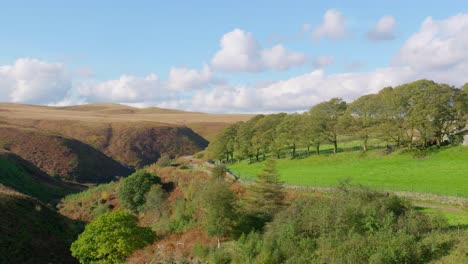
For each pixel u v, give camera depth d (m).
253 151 87.31
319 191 47.06
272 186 44.38
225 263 35.59
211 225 42.03
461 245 23.97
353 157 70.12
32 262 52.16
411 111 64.69
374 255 24.20
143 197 73.44
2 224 55.62
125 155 185.12
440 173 51.06
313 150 86.69
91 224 45.53
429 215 30.38
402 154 64.06
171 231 51.94
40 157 139.62
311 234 31.64
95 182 137.00
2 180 91.50
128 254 44.56
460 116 63.38
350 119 73.69
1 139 145.75
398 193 41.88
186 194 63.53
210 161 100.88
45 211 69.50
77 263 57.19
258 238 35.72
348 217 30.00
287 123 84.88
